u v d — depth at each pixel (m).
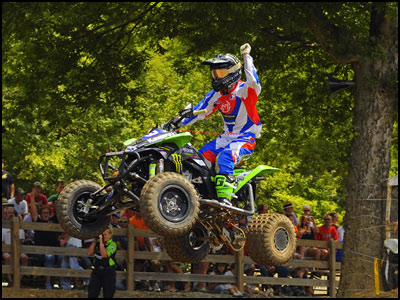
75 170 47.59
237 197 17.98
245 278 27.69
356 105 31.08
